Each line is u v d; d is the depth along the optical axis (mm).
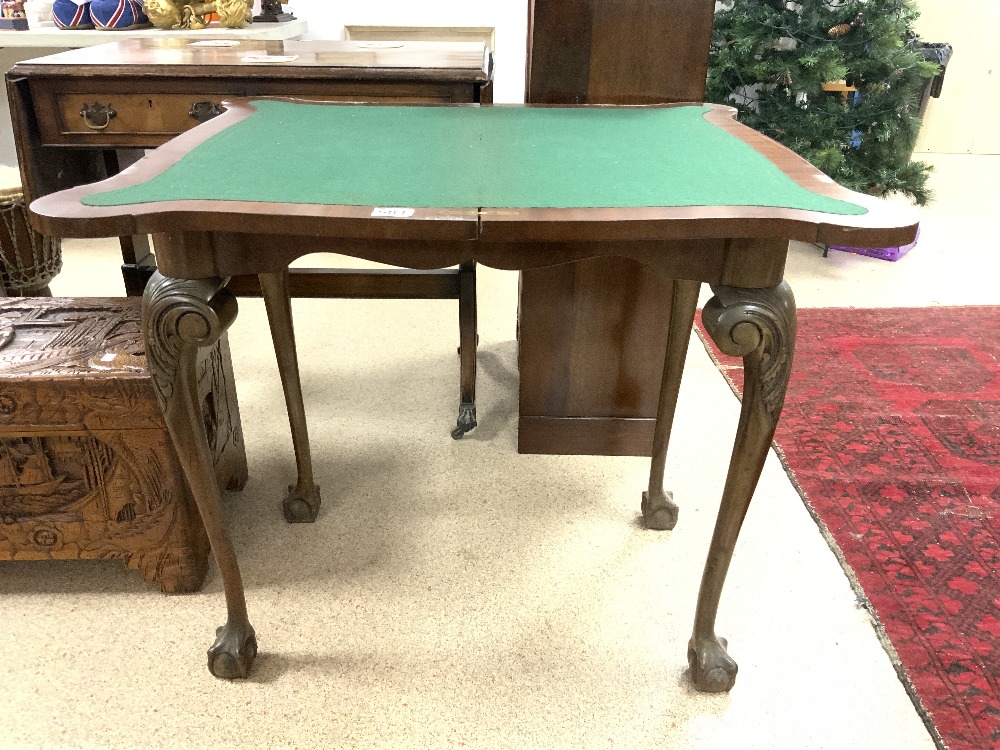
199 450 1016
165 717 1100
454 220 786
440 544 1463
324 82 1622
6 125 3203
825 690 1159
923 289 2752
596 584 1367
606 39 1497
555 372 1686
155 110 1652
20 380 1131
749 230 806
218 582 1354
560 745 1069
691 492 1629
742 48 2840
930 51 4168
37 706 1111
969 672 1187
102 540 1271
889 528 1512
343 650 1219
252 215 799
